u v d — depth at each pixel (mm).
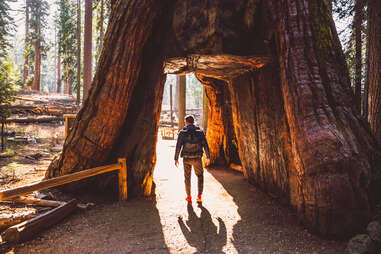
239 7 3848
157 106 4773
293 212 3875
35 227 2914
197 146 4301
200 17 3936
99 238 2963
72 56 27328
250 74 4934
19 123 14812
